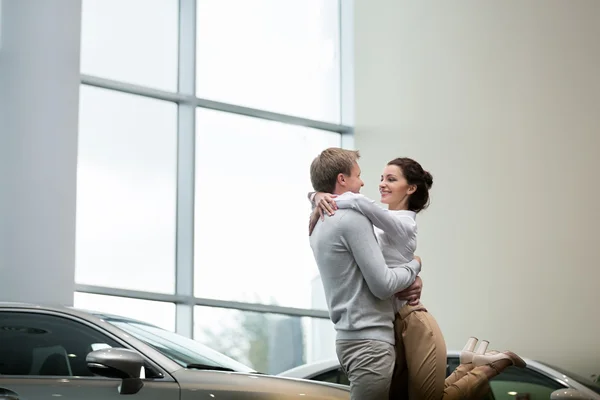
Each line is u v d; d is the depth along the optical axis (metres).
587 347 11.12
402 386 4.25
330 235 4.06
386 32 14.24
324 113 14.62
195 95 13.23
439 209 13.14
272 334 13.32
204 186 13.21
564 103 11.73
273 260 13.59
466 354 4.38
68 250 10.22
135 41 13.01
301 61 14.56
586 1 11.59
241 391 4.99
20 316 5.25
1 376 4.99
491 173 12.49
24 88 10.35
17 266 9.91
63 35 10.65
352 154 4.31
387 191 4.37
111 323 5.38
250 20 14.16
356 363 4.01
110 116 12.62
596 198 11.22
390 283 3.98
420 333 4.11
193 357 5.49
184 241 12.80
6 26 10.47
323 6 14.92
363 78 14.52
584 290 11.23
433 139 13.32
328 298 4.14
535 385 8.46
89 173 12.31
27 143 10.24
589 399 6.05
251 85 13.98
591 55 11.48
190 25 13.33
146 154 12.84
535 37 12.17
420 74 13.62
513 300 12.02
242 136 13.73
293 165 14.11
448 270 12.90
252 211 13.55
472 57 12.93
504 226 12.26
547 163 11.84
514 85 12.35
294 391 5.10
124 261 12.37
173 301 12.58
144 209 12.67
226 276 13.12
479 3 12.90
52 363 5.09
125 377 4.86
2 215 10.03
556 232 11.62
